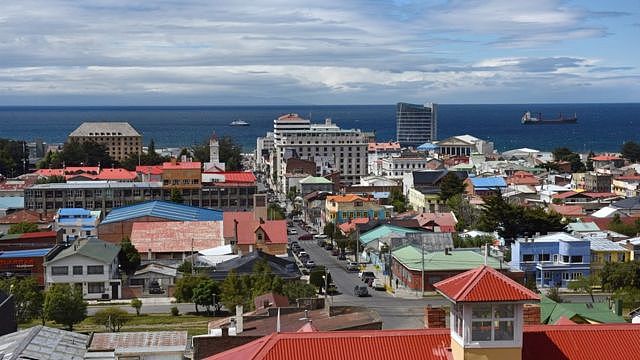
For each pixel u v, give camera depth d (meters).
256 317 71.31
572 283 133.25
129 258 158.25
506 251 156.88
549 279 143.00
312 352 42.50
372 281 148.12
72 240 173.88
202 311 130.62
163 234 177.50
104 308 132.25
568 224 177.25
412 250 148.00
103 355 60.22
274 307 77.06
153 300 141.25
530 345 43.75
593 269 144.00
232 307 116.50
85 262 144.50
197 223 183.12
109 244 158.12
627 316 84.81
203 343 56.47
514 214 174.12
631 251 145.12
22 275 146.25
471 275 42.84
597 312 75.44
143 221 185.62
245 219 179.25
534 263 144.25
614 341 44.06
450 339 43.59
